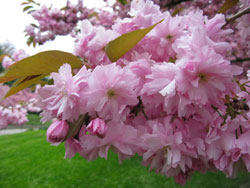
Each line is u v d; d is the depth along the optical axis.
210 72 0.16
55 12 0.97
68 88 0.17
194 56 0.16
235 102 0.19
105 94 0.17
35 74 0.20
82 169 1.24
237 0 0.35
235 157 0.19
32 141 1.92
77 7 1.00
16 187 1.04
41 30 1.00
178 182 0.22
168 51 0.20
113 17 1.08
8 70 0.19
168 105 0.17
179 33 0.19
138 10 0.20
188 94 0.16
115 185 1.03
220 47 0.17
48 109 0.17
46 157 1.47
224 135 0.19
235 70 0.16
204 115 0.17
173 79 0.16
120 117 0.18
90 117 0.18
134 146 0.19
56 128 0.17
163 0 0.83
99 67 0.17
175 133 0.18
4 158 1.47
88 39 0.22
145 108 0.19
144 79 0.18
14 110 1.05
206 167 0.21
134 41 0.18
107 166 1.27
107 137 0.18
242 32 0.34
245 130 0.19
